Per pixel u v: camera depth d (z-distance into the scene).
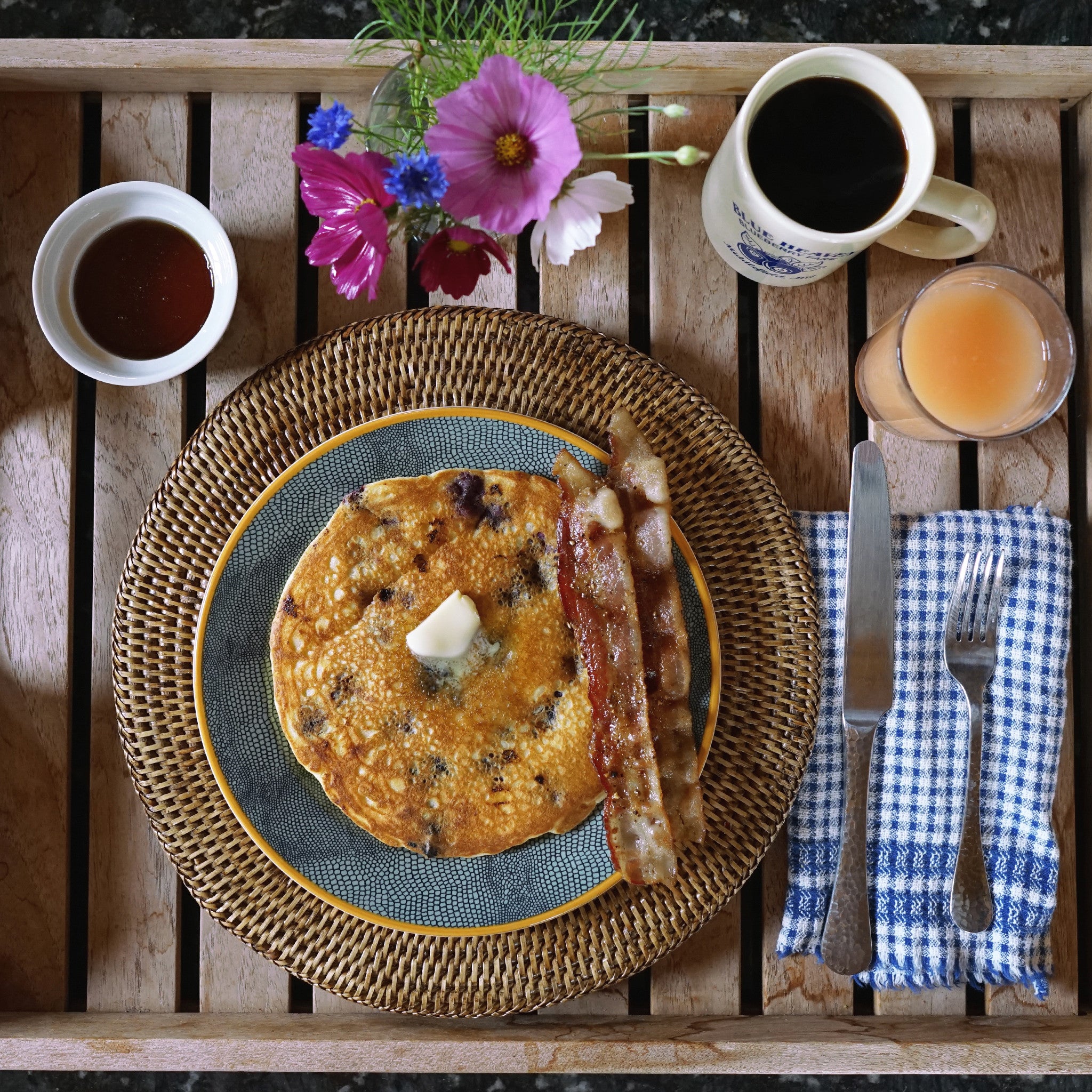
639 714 0.84
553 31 0.88
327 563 0.86
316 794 0.87
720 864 0.88
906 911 0.90
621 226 0.91
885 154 0.83
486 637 0.86
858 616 0.89
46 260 0.86
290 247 0.91
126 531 0.91
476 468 0.87
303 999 0.91
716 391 0.91
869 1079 0.94
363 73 0.89
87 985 0.90
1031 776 0.90
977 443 0.93
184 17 0.95
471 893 0.86
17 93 0.91
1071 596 0.90
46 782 0.90
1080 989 0.93
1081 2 0.96
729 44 0.89
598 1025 0.88
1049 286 0.92
